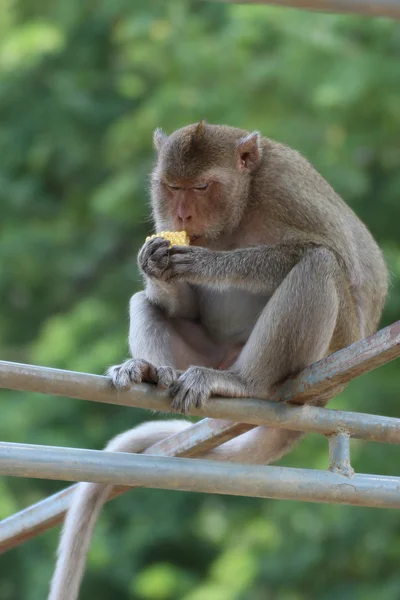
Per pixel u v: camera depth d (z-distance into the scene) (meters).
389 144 16.72
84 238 20.33
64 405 17.50
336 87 15.82
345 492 6.80
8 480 17.95
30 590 17.17
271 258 8.16
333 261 8.08
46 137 19.97
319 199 8.66
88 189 20.47
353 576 16.33
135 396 6.87
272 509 16.83
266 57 16.94
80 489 7.82
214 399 6.96
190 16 18.84
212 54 17.36
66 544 7.76
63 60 20.62
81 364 16.77
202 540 18.80
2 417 17.23
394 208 17.02
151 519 18.06
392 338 6.53
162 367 7.02
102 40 20.73
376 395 15.46
